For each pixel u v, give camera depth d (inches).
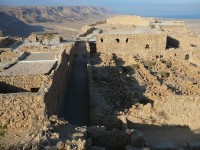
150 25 2979.8
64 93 1274.6
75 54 2246.6
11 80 990.4
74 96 1332.4
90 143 732.7
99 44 2174.0
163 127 1090.7
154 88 1407.5
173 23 3282.5
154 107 1120.2
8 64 1179.3
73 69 1828.2
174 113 1109.7
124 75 1646.2
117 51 2194.9
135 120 1064.2
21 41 2176.4
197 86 1403.8
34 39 2276.1
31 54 1408.7
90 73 1493.6
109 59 1914.4
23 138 715.4
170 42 2495.1
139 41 2180.1
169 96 1114.1
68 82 1517.0
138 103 1202.6
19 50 1584.6
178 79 1593.3
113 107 1178.6
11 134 757.9
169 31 2746.1
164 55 2133.4
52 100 906.1
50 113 846.5
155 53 2190.0
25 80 994.1
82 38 2716.5
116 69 1724.9
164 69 1786.4
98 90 1358.3
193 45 2263.8
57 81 1045.2
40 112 797.9
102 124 1047.6
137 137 807.1
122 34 2156.7
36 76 993.5
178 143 993.5
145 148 787.4
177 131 1078.4
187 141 1002.1
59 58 1245.1
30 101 803.4
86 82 1539.1
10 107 803.4
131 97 1274.6
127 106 1201.4
